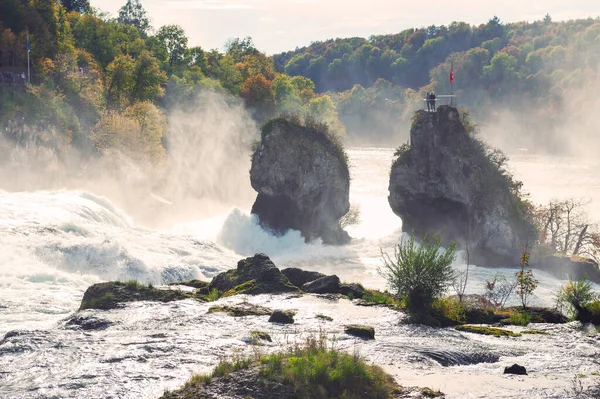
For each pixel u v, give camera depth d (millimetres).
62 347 22125
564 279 61594
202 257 54562
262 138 73688
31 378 18812
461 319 30719
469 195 66375
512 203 67000
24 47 104125
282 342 23188
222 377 18109
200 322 26688
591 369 21578
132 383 18281
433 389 18734
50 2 119500
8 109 87812
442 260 31250
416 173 69938
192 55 173000
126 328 25594
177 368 19672
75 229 51094
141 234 57438
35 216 52094
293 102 162375
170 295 31484
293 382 17656
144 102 115375
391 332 26500
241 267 36312
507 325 30719
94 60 128625
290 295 33094
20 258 42594
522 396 18250
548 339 26891
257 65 182250
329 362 18703
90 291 31484
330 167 73250
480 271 60875
